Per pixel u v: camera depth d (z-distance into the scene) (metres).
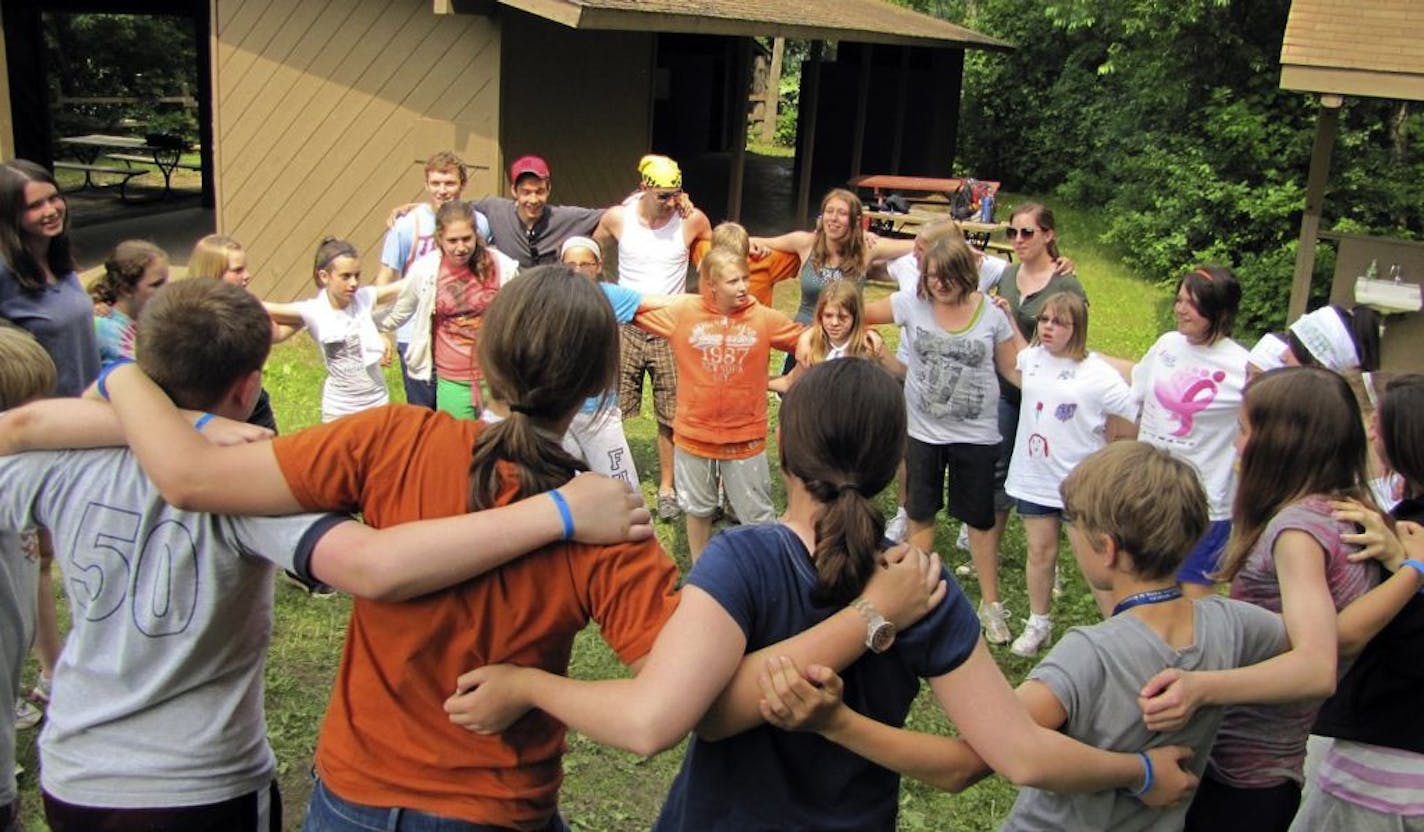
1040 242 6.06
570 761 4.34
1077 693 2.37
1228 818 2.77
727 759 2.16
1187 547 2.41
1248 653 2.52
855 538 2.03
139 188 18.30
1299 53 10.41
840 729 2.05
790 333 5.62
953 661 2.14
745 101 13.34
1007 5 24.30
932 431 5.43
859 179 16.89
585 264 5.89
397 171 9.78
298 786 4.09
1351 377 4.80
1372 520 2.73
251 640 2.51
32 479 2.45
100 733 2.46
